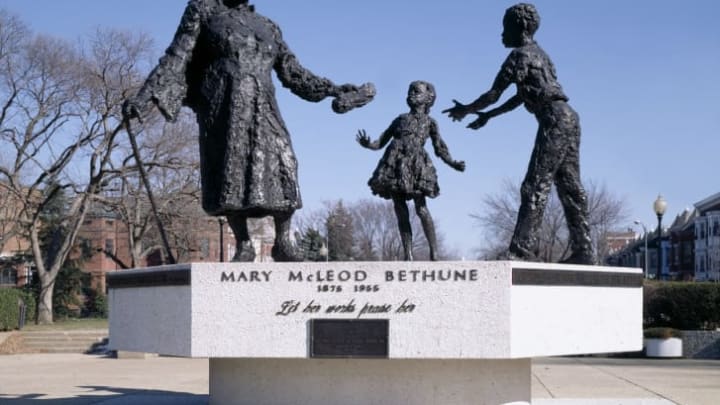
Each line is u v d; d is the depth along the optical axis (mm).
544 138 9883
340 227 45312
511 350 8273
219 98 9352
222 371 9477
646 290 28156
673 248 83875
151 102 9234
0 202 39594
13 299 30703
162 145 35281
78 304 48312
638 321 10164
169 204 36844
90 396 13594
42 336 28844
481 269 8312
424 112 10945
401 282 8383
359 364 8992
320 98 10047
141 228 38625
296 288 8469
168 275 8953
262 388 9219
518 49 10070
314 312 8430
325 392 9047
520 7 10141
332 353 8391
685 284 27469
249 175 9172
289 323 8453
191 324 8539
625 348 9891
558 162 9867
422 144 10789
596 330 9422
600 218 57625
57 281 46188
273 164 9320
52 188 37562
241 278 8523
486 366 9016
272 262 8664
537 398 13227
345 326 8391
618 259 95875
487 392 9000
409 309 8359
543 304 8703
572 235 10242
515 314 8336
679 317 27188
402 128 10789
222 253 13086
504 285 8289
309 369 9094
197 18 9469
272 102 9469
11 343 27609
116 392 14516
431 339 8328
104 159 34594
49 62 34688
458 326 8312
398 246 47594
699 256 76500
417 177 10664
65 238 37750
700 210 77562
